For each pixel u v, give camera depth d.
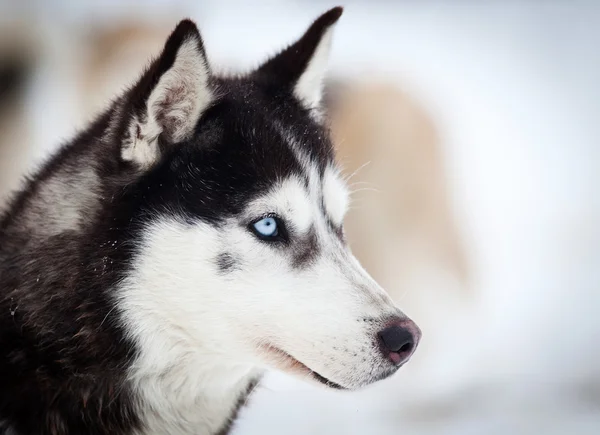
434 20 13.32
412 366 6.55
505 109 11.70
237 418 3.91
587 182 10.45
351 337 3.28
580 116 11.70
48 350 3.30
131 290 3.29
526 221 9.65
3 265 3.47
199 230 3.29
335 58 8.02
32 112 8.48
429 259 7.06
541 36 13.66
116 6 10.02
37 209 3.51
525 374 6.66
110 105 3.86
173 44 3.21
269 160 3.45
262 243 3.35
